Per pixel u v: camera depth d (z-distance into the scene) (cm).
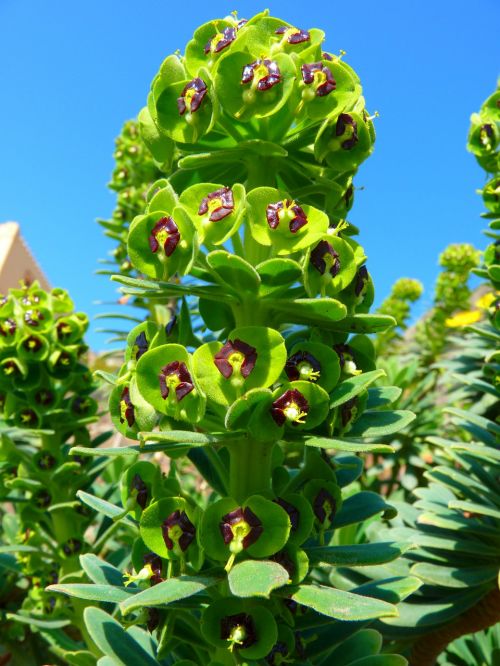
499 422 27
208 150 16
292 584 14
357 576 24
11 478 28
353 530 27
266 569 13
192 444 14
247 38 15
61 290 28
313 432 15
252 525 14
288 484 16
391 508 17
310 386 14
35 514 27
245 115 15
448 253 57
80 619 25
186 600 15
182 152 17
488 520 24
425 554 24
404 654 23
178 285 15
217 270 14
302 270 14
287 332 18
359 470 18
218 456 16
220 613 14
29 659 29
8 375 27
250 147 15
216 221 14
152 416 14
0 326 27
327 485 16
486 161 25
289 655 15
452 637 23
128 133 43
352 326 15
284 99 14
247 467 15
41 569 26
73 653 22
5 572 30
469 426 25
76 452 13
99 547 26
